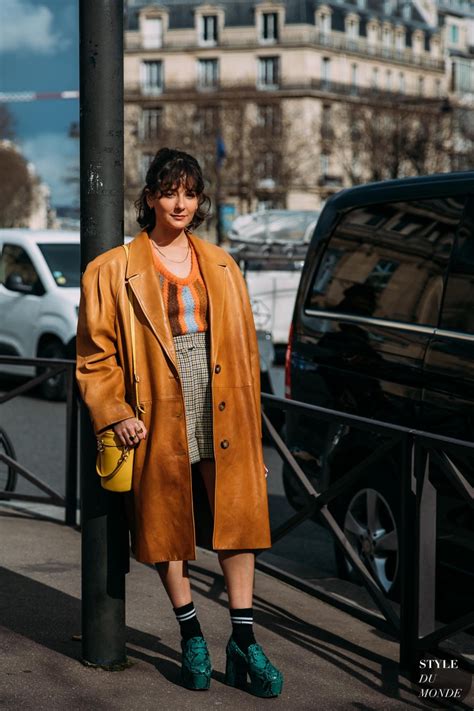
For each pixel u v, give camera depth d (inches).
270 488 305.7
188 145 2691.9
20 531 243.1
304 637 178.9
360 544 206.4
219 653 168.2
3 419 277.1
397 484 195.9
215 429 148.4
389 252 215.9
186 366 148.1
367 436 197.6
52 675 155.2
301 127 3073.3
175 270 149.2
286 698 151.2
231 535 149.6
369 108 2465.6
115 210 154.5
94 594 157.3
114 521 156.2
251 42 3393.2
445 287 197.8
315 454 213.0
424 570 160.7
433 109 2305.6
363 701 151.2
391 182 224.7
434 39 3944.4
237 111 2714.1
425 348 196.5
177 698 149.3
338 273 228.2
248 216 669.3
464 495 152.1
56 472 326.6
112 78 153.2
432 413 191.9
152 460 145.9
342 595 206.8
